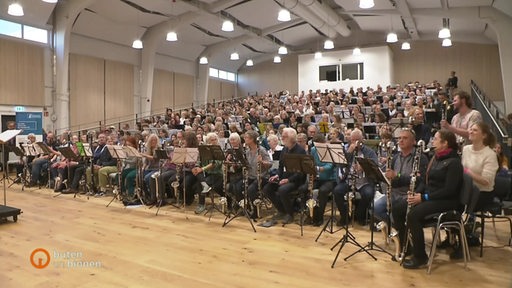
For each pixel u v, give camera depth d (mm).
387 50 15625
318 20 12820
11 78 10781
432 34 15562
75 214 5184
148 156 5793
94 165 6824
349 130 6023
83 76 12656
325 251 3566
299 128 6770
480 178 3178
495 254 3441
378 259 3334
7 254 3514
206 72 17125
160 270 3109
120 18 12430
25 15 10680
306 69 17062
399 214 3281
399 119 6633
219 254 3498
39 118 10094
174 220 4836
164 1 11188
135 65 14445
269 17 13609
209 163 5273
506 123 6953
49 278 2957
